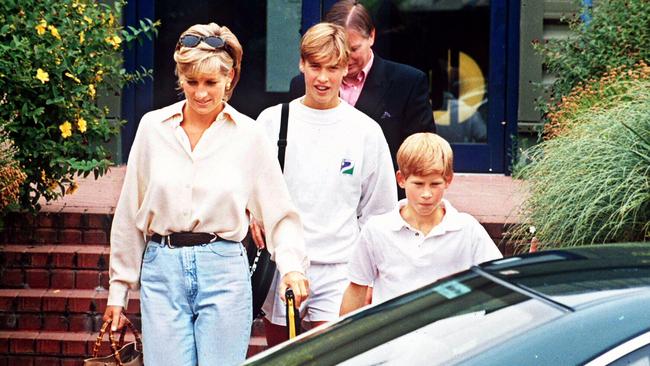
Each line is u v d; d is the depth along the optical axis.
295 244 8.26
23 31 12.27
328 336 5.80
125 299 8.26
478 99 17.34
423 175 7.92
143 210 8.11
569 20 16.31
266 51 17.36
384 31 17.38
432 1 17.31
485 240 8.25
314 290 9.08
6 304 12.59
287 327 8.45
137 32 13.56
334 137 9.10
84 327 12.56
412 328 5.44
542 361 4.62
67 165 12.72
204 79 7.89
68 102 12.52
